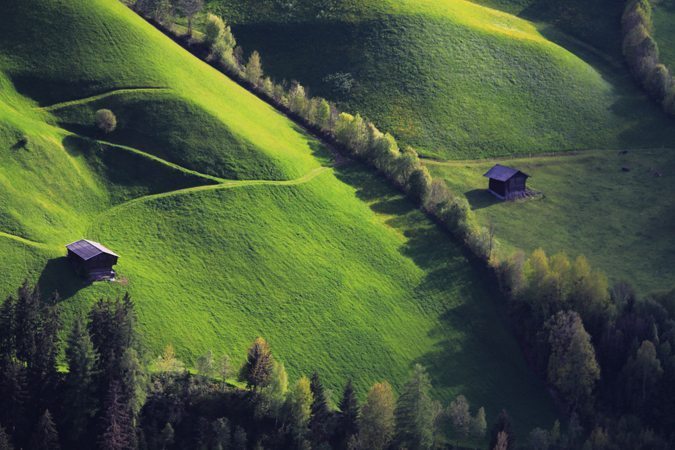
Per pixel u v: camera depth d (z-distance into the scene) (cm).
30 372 15375
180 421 15775
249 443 16000
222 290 18788
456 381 19200
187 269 18962
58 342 16138
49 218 18962
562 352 19350
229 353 17438
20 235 18100
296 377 17700
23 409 15062
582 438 18388
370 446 16538
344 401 16950
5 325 15462
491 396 19162
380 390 16662
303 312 19075
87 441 15238
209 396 16225
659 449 17825
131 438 15138
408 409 16862
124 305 16125
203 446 15500
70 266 17725
